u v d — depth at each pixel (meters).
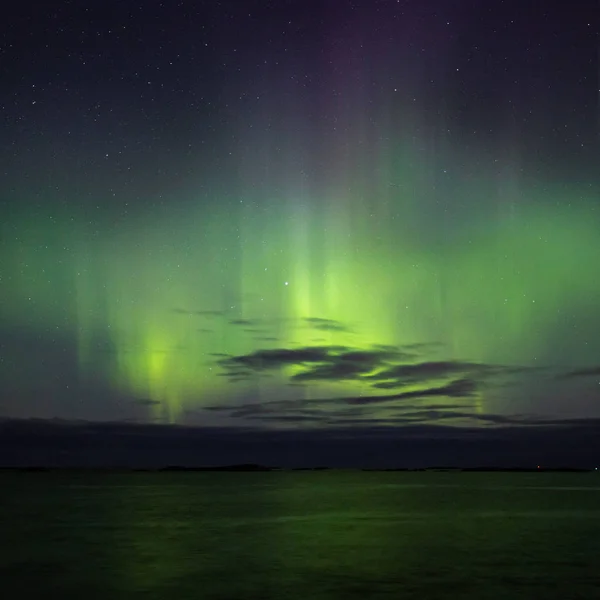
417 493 72.81
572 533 29.80
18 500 59.19
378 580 18.59
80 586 17.80
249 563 21.45
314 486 103.62
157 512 43.38
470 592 17.09
